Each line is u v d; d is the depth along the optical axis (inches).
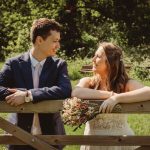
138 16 1493.6
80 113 185.5
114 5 1483.8
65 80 196.9
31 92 188.5
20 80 199.0
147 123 415.5
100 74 204.1
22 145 195.3
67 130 376.8
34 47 199.9
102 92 193.3
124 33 1466.5
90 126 206.5
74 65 887.1
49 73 199.2
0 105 189.5
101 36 1314.0
